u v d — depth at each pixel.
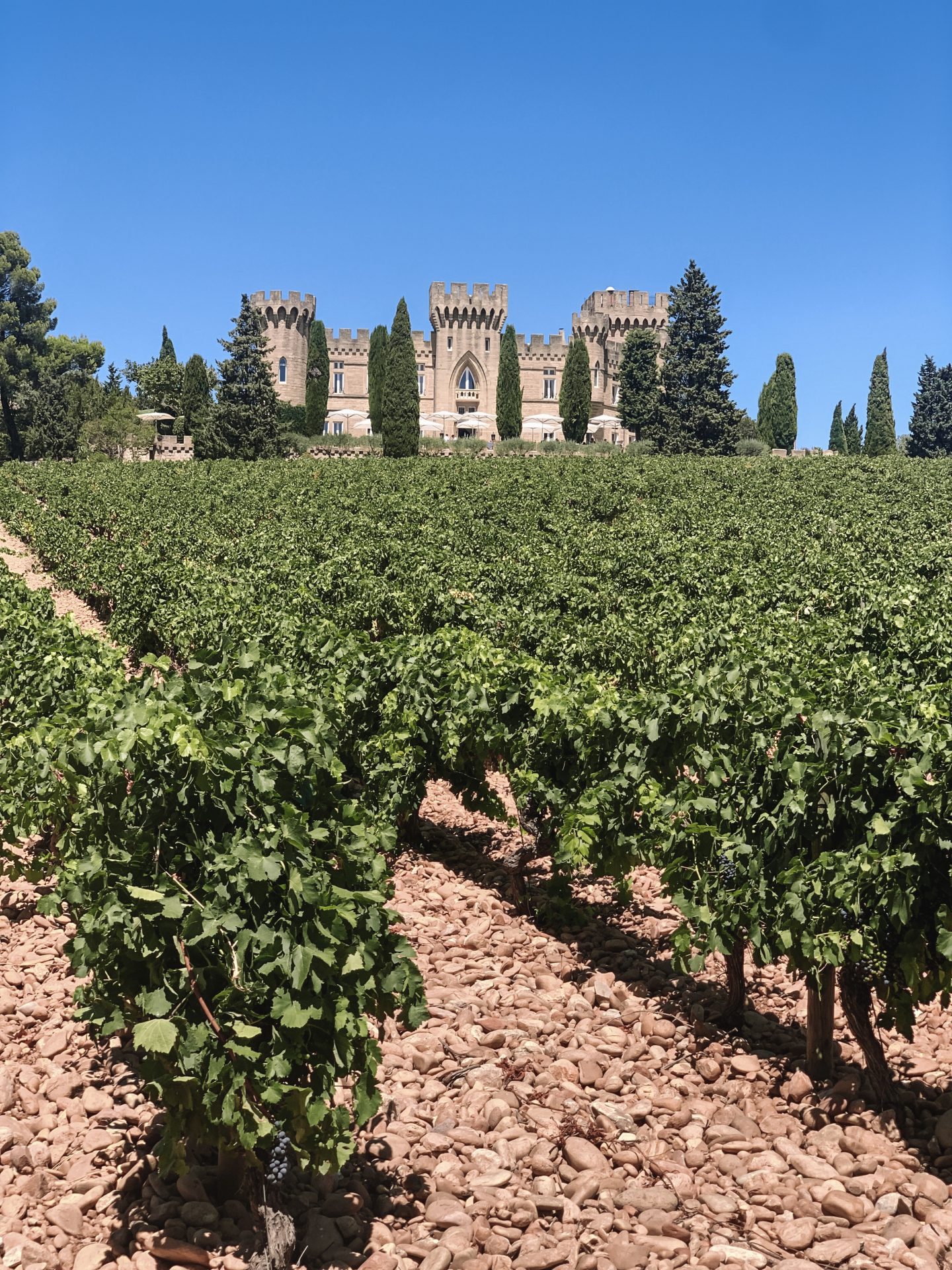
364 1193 4.54
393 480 48.00
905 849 5.16
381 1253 4.09
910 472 51.97
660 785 6.96
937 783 5.00
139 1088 5.30
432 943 7.42
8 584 19.30
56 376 93.56
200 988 4.05
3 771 7.63
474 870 9.39
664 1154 4.89
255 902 4.22
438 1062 5.68
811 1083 5.51
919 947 5.14
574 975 7.06
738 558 25.44
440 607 17.08
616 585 21.03
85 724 4.67
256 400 68.81
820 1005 5.58
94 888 4.31
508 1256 4.14
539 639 14.55
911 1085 5.61
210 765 4.36
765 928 5.79
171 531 29.44
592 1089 5.50
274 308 87.12
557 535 30.48
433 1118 5.16
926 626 13.35
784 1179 4.71
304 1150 4.02
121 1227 4.31
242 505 38.25
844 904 5.24
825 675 8.67
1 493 45.66
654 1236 4.27
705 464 56.12
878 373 88.12
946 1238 4.24
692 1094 5.54
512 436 82.62
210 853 4.38
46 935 7.42
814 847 5.82
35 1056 5.74
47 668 9.82
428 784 12.57
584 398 82.00
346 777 10.10
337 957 4.20
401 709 9.36
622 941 7.64
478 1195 4.49
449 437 85.38
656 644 13.12
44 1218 4.36
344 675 9.77
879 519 32.03
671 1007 6.59
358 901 4.43
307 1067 4.16
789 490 43.50
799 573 21.59
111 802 4.42
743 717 6.78
